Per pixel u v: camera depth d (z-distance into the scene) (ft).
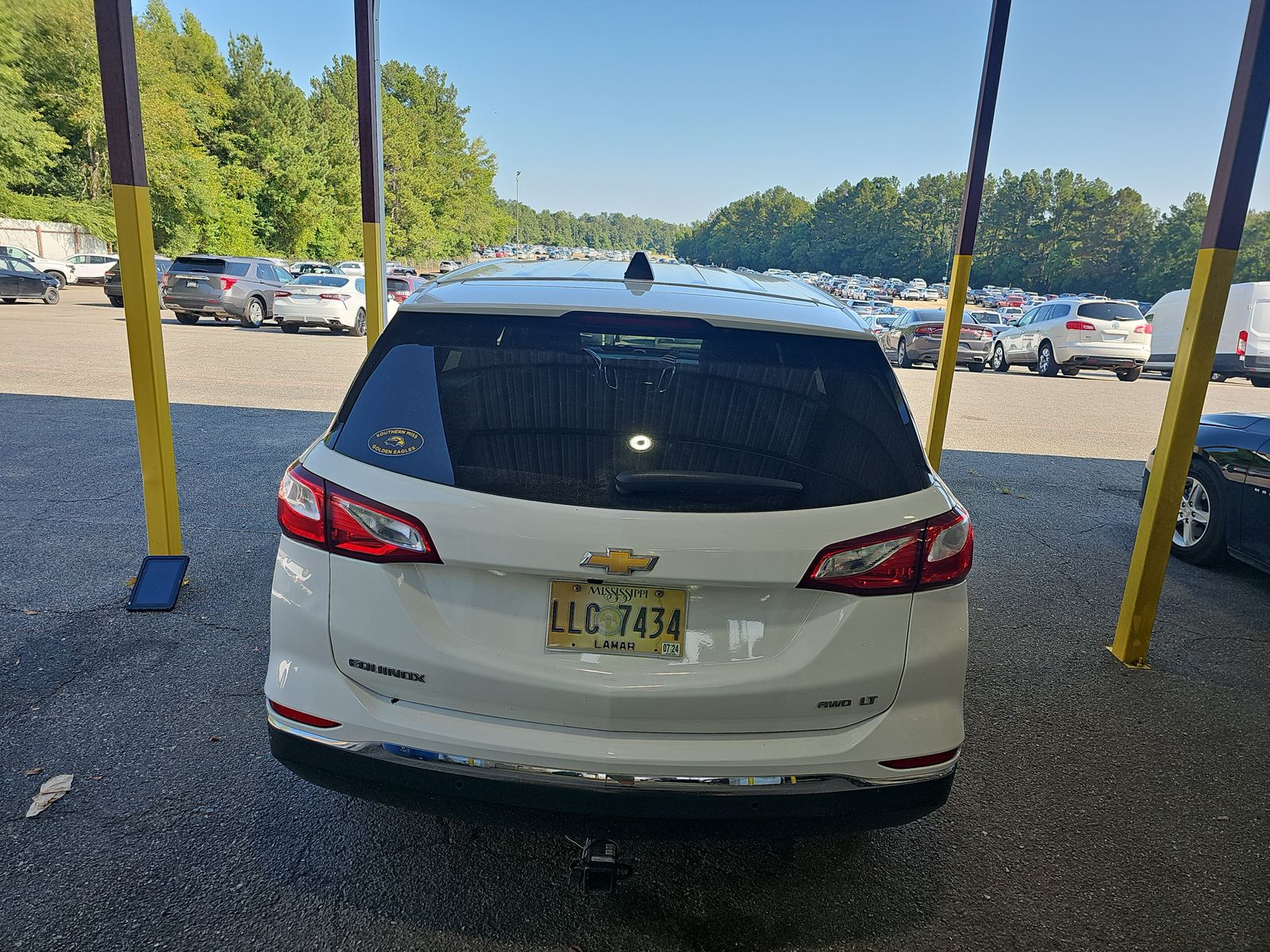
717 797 6.64
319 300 68.03
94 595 14.12
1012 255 418.10
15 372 37.81
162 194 158.20
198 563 15.71
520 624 6.70
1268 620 16.10
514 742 6.64
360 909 7.66
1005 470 29.01
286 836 8.57
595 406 6.94
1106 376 75.00
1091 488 27.04
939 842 9.09
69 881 7.76
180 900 7.63
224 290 70.79
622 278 8.46
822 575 6.66
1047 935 7.81
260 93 194.08
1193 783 10.48
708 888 8.21
